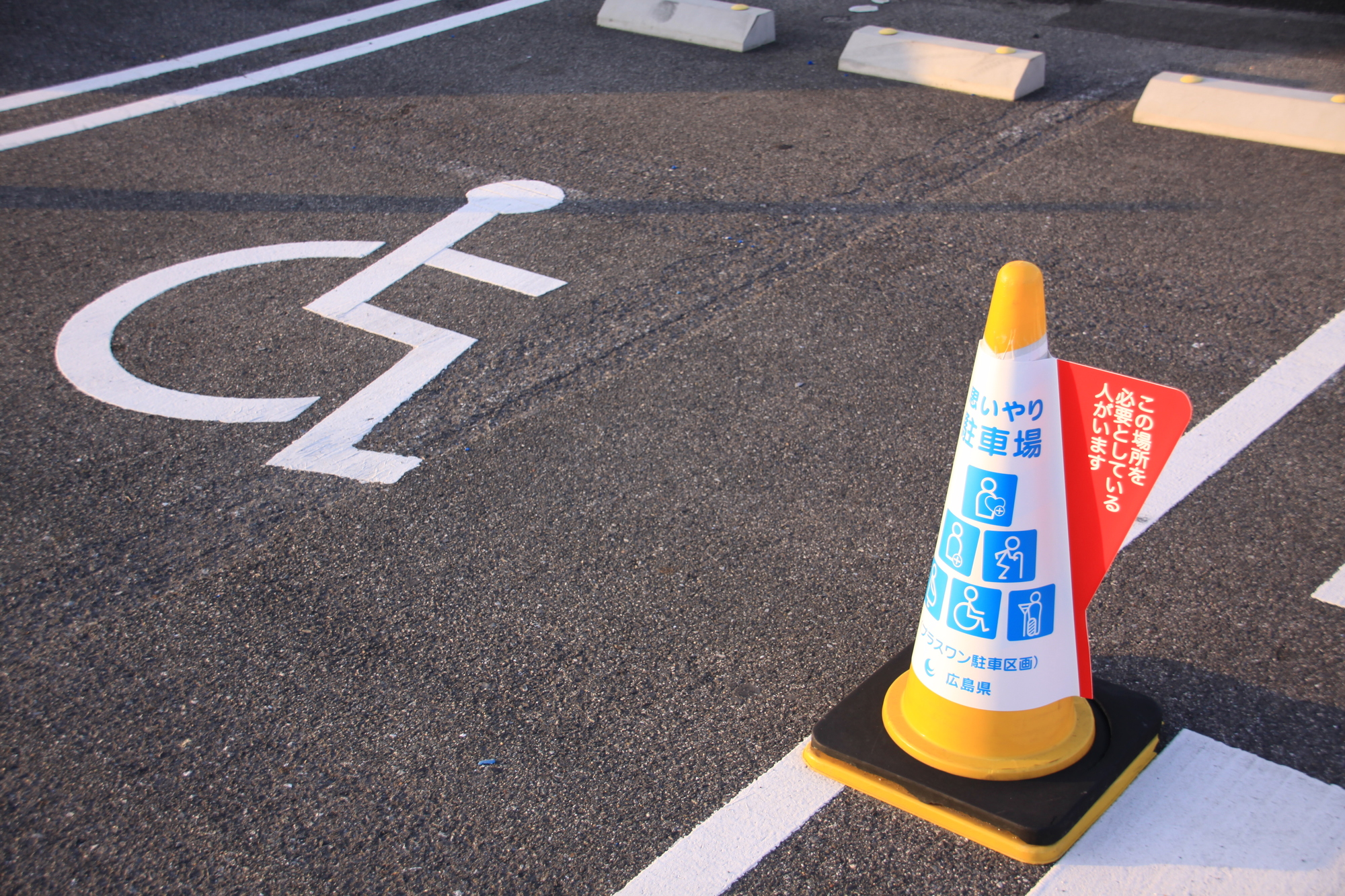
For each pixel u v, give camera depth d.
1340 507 3.57
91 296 5.41
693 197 6.18
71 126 7.68
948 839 2.53
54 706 3.06
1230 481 3.72
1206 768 2.67
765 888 2.46
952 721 2.55
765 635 3.19
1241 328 4.61
